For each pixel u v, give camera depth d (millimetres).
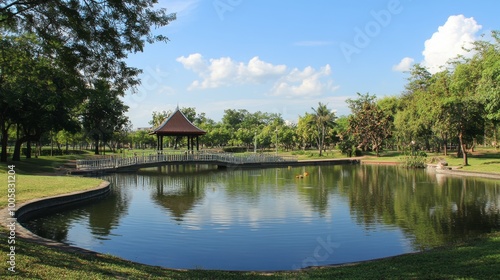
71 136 57656
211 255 12680
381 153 70750
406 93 68250
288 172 43156
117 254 12711
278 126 91625
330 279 8219
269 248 13391
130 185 30938
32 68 12883
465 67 42250
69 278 6801
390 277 8133
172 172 42719
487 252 9633
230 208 20672
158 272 8648
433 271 8359
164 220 17609
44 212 18656
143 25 10562
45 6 9898
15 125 40312
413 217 17891
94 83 11477
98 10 9977
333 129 81875
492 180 31609
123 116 64688
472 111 40469
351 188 28766
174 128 47781
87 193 22031
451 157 53250
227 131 93312
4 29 11344
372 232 15305
